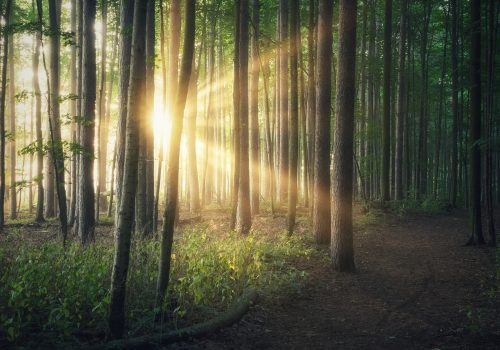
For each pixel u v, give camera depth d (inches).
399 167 914.1
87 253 340.8
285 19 761.6
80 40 585.9
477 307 303.1
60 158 413.7
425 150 1058.7
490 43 496.7
